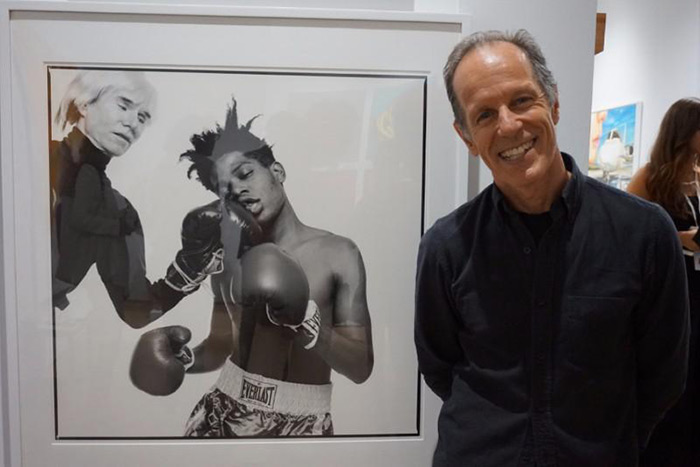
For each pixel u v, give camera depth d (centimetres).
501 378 79
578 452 75
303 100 98
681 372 82
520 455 77
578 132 105
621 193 79
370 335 102
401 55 98
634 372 81
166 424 101
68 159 97
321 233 101
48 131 96
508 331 79
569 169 82
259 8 95
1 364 100
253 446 102
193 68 97
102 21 95
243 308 100
